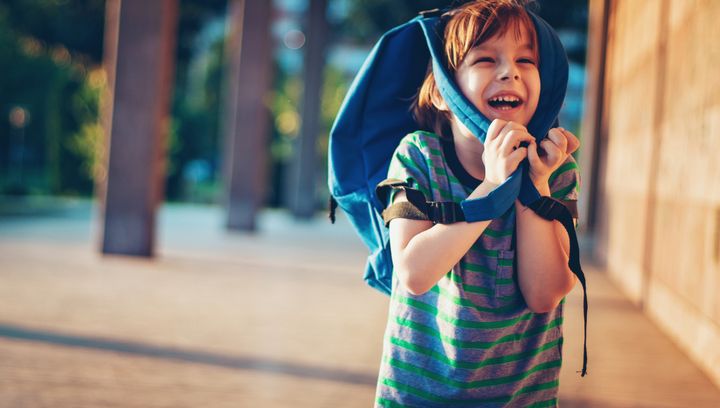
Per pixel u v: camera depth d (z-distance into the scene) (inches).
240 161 541.0
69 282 266.8
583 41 684.7
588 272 348.5
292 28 1157.7
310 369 159.9
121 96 332.5
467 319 57.2
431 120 64.6
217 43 1286.9
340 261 398.9
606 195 362.3
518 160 53.5
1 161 936.3
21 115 927.0
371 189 63.7
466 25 57.9
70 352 164.7
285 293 273.0
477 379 58.5
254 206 545.0
